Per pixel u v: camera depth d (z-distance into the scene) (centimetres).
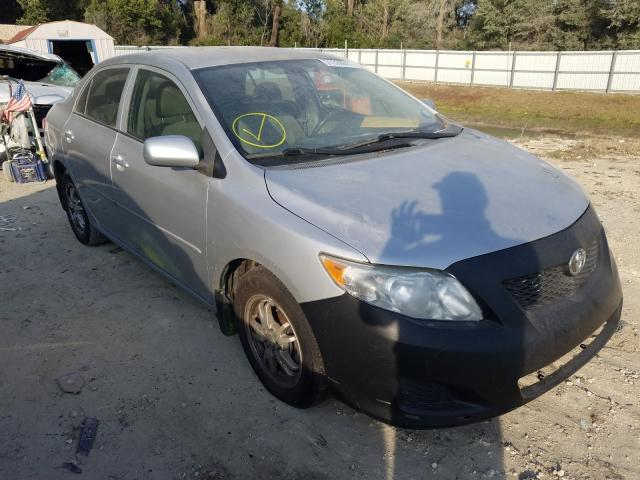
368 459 261
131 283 439
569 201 285
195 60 356
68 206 521
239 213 279
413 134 349
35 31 2194
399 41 4478
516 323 231
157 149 291
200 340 359
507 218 255
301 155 305
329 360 248
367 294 231
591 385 308
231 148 298
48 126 513
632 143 1061
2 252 505
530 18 3703
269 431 279
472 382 228
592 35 3522
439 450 265
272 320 288
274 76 356
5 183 751
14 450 270
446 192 270
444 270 229
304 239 247
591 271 274
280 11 4456
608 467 254
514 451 264
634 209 592
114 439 276
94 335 367
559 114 2342
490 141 358
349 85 384
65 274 457
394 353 228
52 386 317
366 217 248
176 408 297
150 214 359
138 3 4025
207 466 259
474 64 2972
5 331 375
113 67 423
